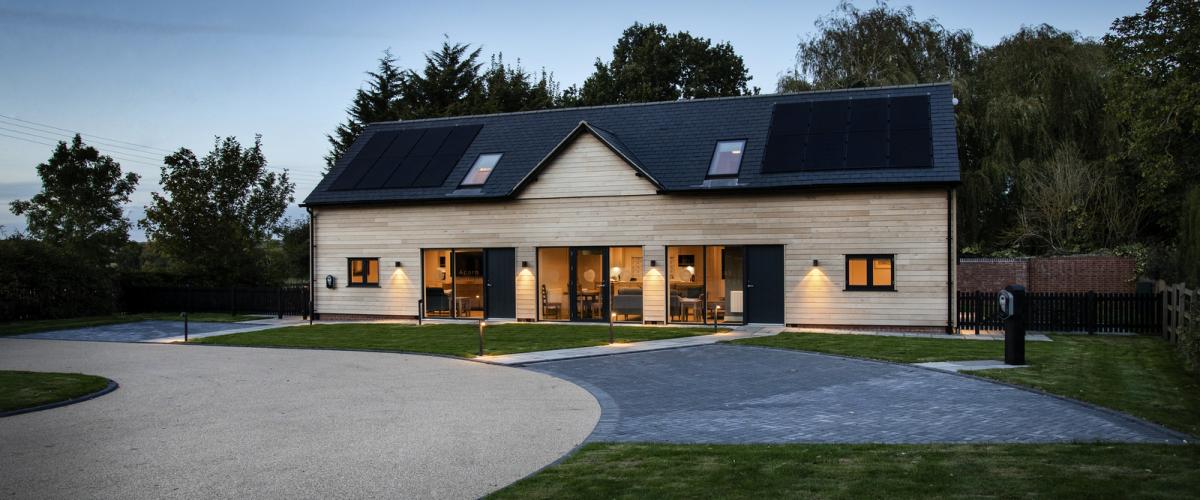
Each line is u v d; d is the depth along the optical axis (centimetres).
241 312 3069
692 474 729
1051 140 2928
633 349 1773
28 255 2892
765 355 1667
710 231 2302
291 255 5128
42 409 1160
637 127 2594
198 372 1530
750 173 2278
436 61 5312
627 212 2381
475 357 1681
